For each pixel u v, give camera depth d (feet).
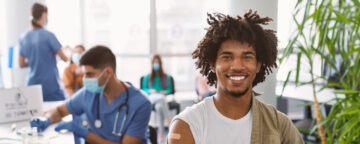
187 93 12.78
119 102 4.72
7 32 10.57
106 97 4.81
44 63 7.84
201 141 2.59
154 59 11.08
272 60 2.77
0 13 10.82
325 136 4.10
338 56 5.32
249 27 2.54
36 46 7.73
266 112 2.76
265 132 2.65
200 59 2.88
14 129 5.00
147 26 13.08
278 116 2.80
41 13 7.76
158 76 11.07
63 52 8.17
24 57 7.98
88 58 4.51
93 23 12.73
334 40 3.93
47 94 7.91
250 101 2.70
